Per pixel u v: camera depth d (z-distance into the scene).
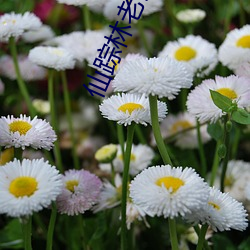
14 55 0.61
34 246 0.58
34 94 0.82
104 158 0.54
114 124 0.72
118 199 0.52
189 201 0.36
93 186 0.47
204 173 0.58
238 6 0.85
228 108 0.43
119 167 0.58
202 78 0.64
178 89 0.39
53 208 0.43
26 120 0.44
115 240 0.54
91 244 0.54
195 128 0.64
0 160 0.54
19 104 0.73
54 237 0.59
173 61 0.40
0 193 0.38
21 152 0.43
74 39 0.61
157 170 0.39
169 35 0.82
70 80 0.80
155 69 0.39
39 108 0.75
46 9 0.82
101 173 0.61
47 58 0.55
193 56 0.60
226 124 0.44
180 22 0.78
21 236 0.57
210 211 0.40
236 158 0.69
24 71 0.74
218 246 0.53
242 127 0.59
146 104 0.44
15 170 0.39
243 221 0.40
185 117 0.66
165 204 0.37
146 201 0.37
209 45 0.60
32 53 0.56
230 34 0.58
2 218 0.62
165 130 0.66
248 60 0.54
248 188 0.47
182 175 0.38
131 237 0.54
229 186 0.60
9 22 0.57
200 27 0.83
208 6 0.90
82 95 0.82
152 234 0.58
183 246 0.55
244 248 0.54
